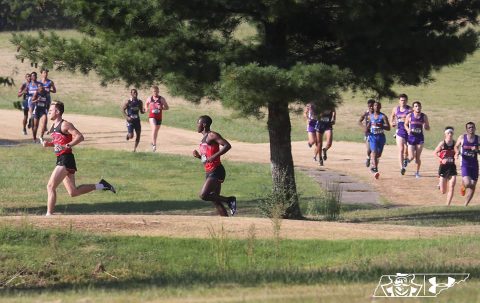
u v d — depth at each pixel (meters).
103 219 36.97
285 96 41.62
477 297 20.23
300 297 20.78
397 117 65.56
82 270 31.45
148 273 31.41
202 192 41.19
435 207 53.12
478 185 64.00
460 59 46.12
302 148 81.62
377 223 45.25
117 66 44.34
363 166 70.69
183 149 79.06
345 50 46.25
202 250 33.66
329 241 34.72
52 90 77.75
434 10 46.97
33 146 75.81
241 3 43.75
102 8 43.34
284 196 46.25
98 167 67.25
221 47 47.03
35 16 44.88
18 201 52.12
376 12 43.16
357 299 20.12
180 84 45.44
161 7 43.44
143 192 57.69
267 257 33.31
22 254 32.38
